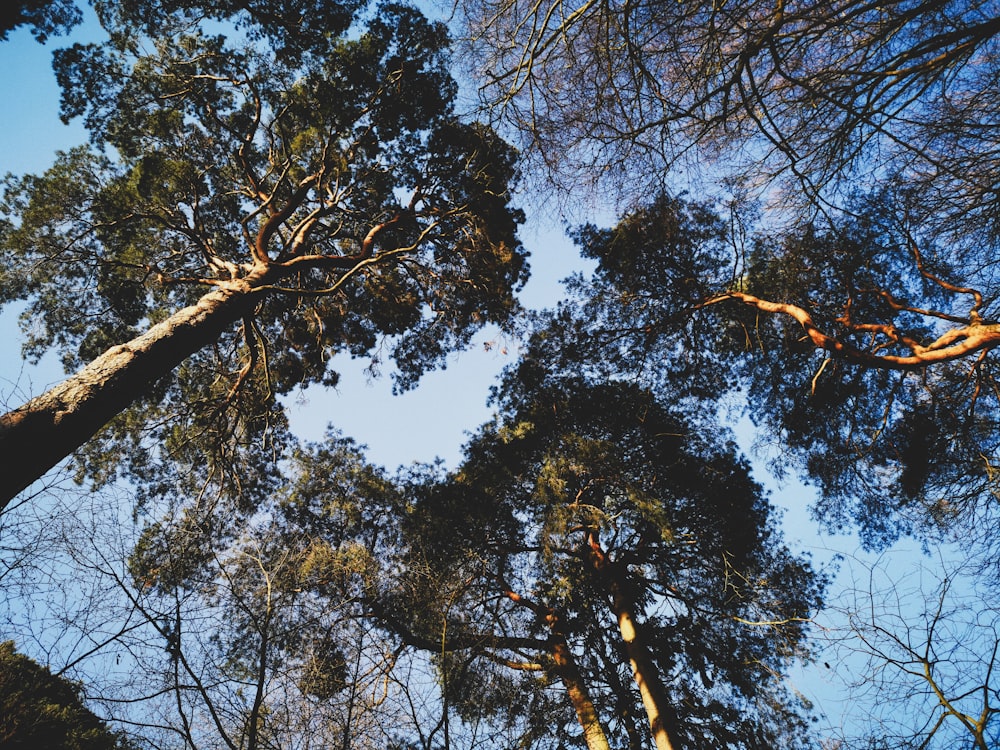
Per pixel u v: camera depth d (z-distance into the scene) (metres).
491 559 10.05
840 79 5.21
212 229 10.70
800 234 7.63
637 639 8.98
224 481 9.88
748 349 9.35
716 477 10.07
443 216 10.86
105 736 4.41
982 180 6.13
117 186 9.14
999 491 7.24
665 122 5.75
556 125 6.70
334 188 10.81
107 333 10.61
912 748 4.63
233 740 4.70
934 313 6.66
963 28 4.51
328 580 6.13
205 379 10.82
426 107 9.73
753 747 8.38
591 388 10.57
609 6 5.37
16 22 5.12
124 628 4.54
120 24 8.62
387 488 9.98
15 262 9.36
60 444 4.49
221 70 9.24
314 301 11.27
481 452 10.36
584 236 9.99
